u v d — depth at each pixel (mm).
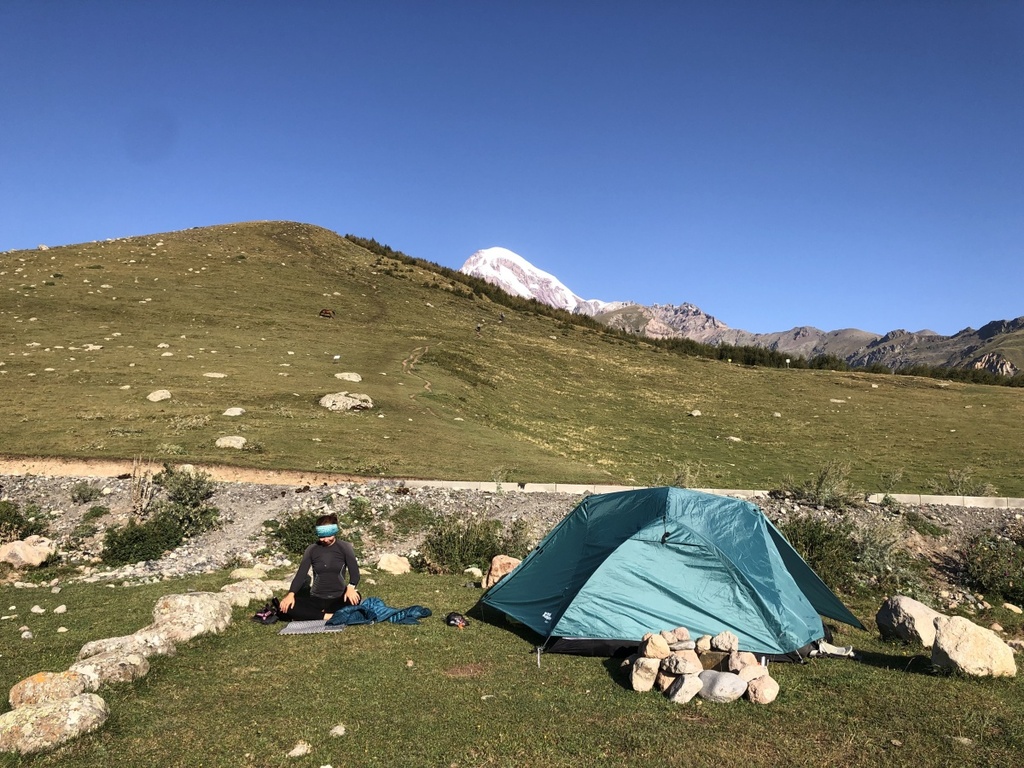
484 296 104562
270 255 92125
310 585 11875
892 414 58031
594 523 11359
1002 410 60125
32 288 62031
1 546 16672
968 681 8352
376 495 23297
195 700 7352
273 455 28266
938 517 23188
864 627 11352
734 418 54906
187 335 54906
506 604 11211
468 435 37500
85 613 11266
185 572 15734
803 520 20391
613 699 7652
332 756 6191
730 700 7508
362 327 69312
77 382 39094
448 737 6602
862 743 6508
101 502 21766
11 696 6965
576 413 52938
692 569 10141
